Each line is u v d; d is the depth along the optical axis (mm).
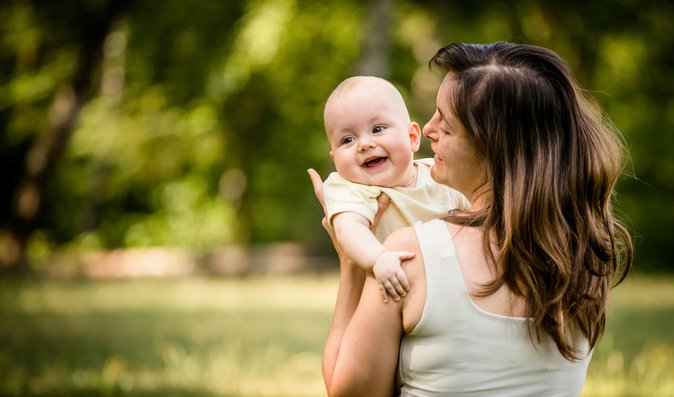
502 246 3174
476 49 3375
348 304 3605
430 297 3168
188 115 29531
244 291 19266
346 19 27188
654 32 25844
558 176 3180
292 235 33812
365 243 3443
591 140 3260
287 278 22672
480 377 3168
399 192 3846
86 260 27172
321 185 3930
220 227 35281
